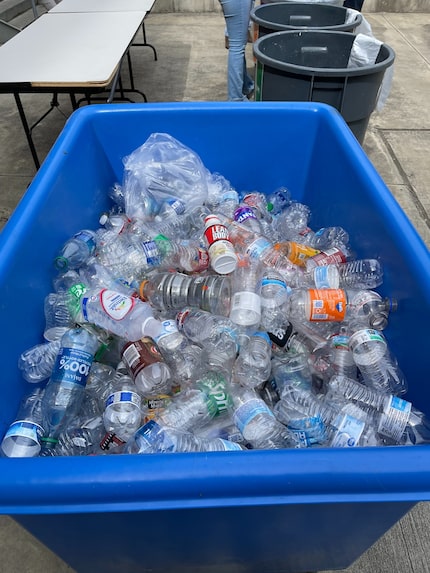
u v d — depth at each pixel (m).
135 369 1.13
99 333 1.23
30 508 0.64
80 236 1.48
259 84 2.12
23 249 1.15
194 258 1.46
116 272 1.46
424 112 3.67
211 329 1.23
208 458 0.65
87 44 2.37
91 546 0.90
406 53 4.85
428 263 1.04
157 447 0.95
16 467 0.64
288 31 2.29
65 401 1.07
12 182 2.91
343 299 1.24
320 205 1.72
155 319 1.22
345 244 1.49
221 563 1.08
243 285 1.38
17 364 1.10
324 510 0.77
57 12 3.03
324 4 2.78
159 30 5.62
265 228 1.71
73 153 1.49
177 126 1.73
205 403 1.10
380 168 2.98
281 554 1.03
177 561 1.05
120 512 0.71
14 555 1.29
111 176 1.83
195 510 0.72
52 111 3.75
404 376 1.12
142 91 4.08
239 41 3.17
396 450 0.66
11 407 1.05
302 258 1.51
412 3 6.07
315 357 1.28
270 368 1.23
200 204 1.78
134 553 0.97
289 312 1.31
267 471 0.64
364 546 0.99
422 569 1.26
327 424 1.08
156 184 1.74
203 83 4.23
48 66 2.09
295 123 1.71
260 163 1.83
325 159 1.65
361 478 0.64
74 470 0.64
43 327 1.27
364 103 2.02
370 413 1.08
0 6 4.60
